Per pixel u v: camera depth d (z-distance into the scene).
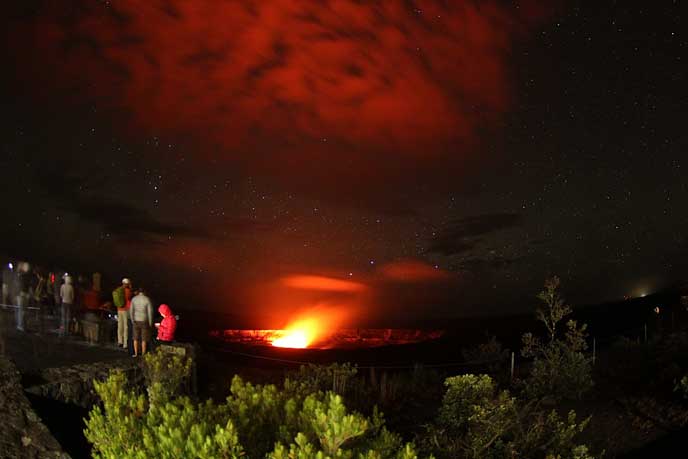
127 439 4.39
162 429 4.02
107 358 10.01
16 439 5.43
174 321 10.59
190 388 9.47
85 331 11.80
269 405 4.80
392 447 4.18
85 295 14.05
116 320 12.48
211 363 12.20
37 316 13.15
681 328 18.47
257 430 4.54
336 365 11.19
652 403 10.21
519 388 12.34
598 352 15.87
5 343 10.73
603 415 9.95
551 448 7.16
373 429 4.36
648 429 9.12
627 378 12.01
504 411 7.24
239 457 3.86
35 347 10.60
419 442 7.16
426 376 13.25
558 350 11.73
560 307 12.27
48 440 5.59
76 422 6.89
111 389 5.00
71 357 10.00
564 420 9.61
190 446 3.75
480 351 17.12
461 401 7.54
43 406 6.64
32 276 14.09
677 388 9.70
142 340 9.81
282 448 3.67
